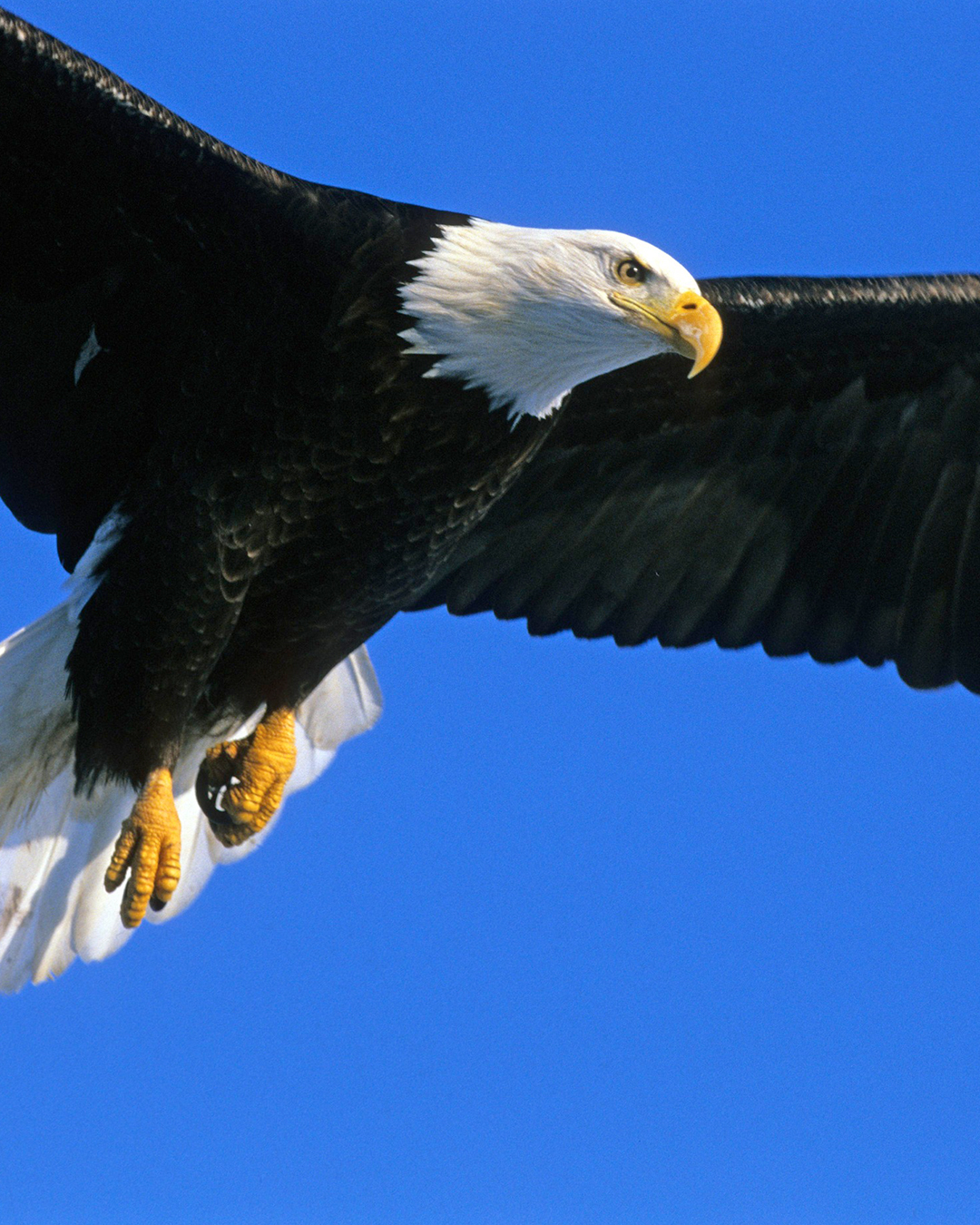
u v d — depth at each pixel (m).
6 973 12.52
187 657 11.65
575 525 13.70
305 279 11.20
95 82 10.82
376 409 11.31
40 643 12.00
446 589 13.57
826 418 13.48
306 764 13.16
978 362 13.26
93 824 12.55
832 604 13.70
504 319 11.48
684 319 11.64
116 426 11.60
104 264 11.34
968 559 13.66
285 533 11.48
